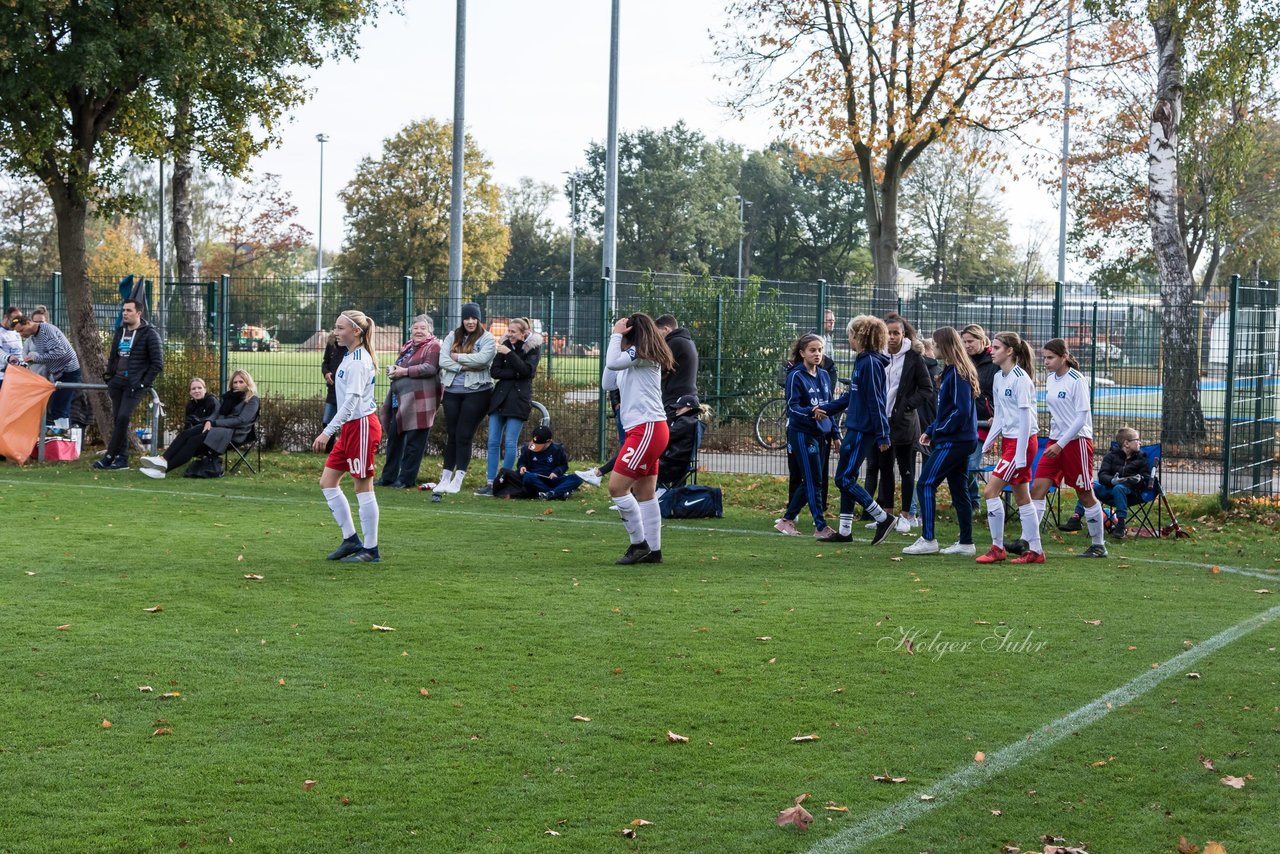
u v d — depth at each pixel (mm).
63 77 16453
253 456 17047
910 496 11703
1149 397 18219
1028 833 4391
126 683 5996
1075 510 12000
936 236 68188
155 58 16969
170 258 71438
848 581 9016
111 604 7742
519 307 19969
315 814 4465
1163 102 20750
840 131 27781
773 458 18359
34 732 5270
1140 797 4742
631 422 9508
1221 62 20141
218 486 14203
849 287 20984
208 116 21844
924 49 26781
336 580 8680
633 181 83688
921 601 8273
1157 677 6406
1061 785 4855
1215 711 5824
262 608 7723
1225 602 8406
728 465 17547
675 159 85750
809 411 11070
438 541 10570
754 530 11773
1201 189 34031
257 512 12133
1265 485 13938
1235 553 10688
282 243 70125
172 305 18750
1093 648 7016
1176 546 11070
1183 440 17062
